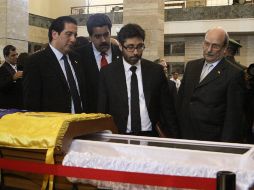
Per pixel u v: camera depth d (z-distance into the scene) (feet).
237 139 9.62
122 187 6.42
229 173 5.39
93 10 82.74
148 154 6.67
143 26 34.60
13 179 7.56
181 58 65.26
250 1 60.18
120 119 9.75
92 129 7.92
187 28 60.95
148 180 6.12
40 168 6.89
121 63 10.09
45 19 69.72
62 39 10.37
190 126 10.38
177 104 10.99
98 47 11.92
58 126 7.16
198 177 5.87
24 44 35.63
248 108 11.89
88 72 12.02
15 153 7.47
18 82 17.19
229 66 10.04
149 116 9.87
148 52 34.65
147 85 9.88
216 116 9.96
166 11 62.28
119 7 69.31
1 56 32.01
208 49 10.03
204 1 66.85
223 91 9.90
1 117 8.10
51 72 10.30
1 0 33.83
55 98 10.27
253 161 6.09
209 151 6.67
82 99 11.05
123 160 6.46
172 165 6.15
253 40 60.49
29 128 7.39
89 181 6.65
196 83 10.45
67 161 6.74
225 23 58.49
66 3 79.46
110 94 9.96
